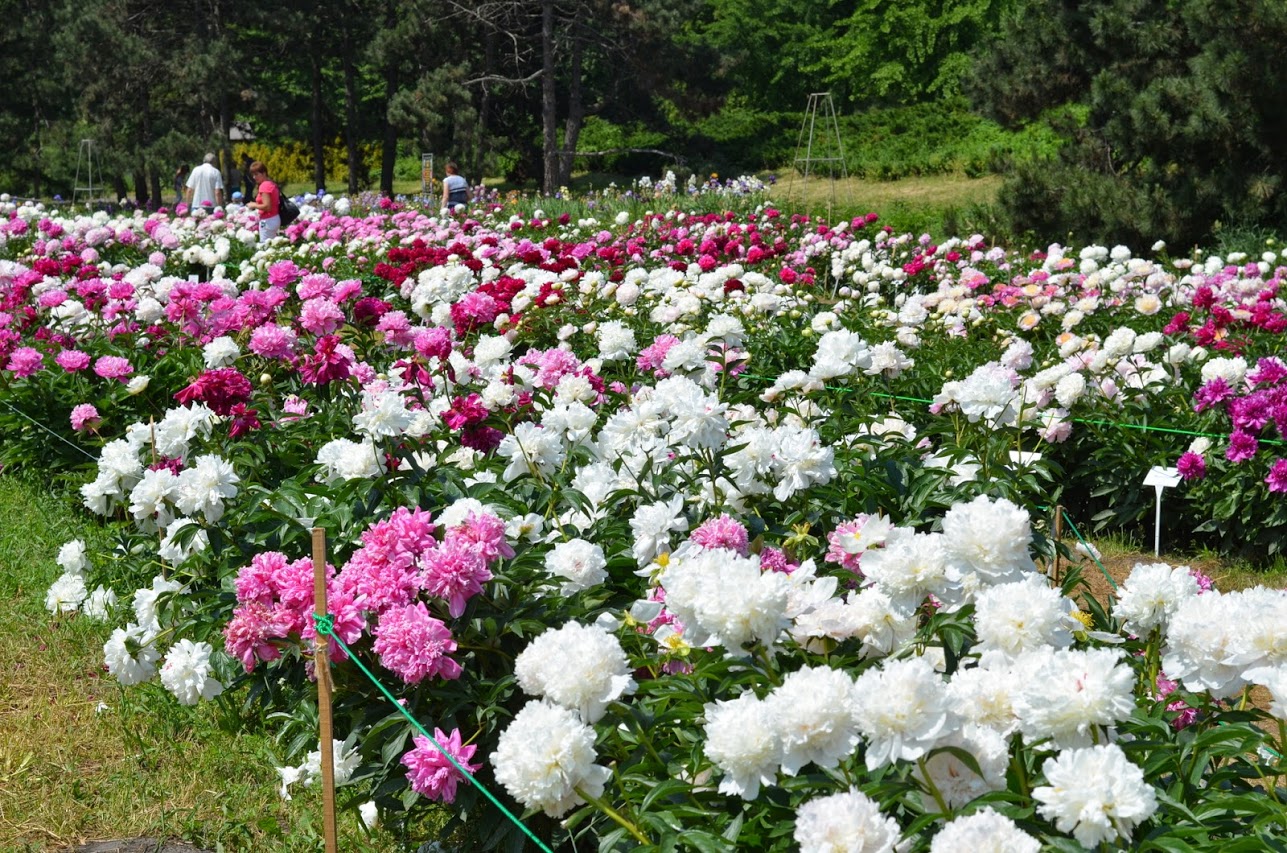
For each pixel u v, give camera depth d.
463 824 3.60
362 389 5.13
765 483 3.65
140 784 3.93
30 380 6.71
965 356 7.23
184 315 6.82
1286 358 6.89
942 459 4.17
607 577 3.55
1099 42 16.73
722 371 4.86
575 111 37.44
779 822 2.40
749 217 16.12
